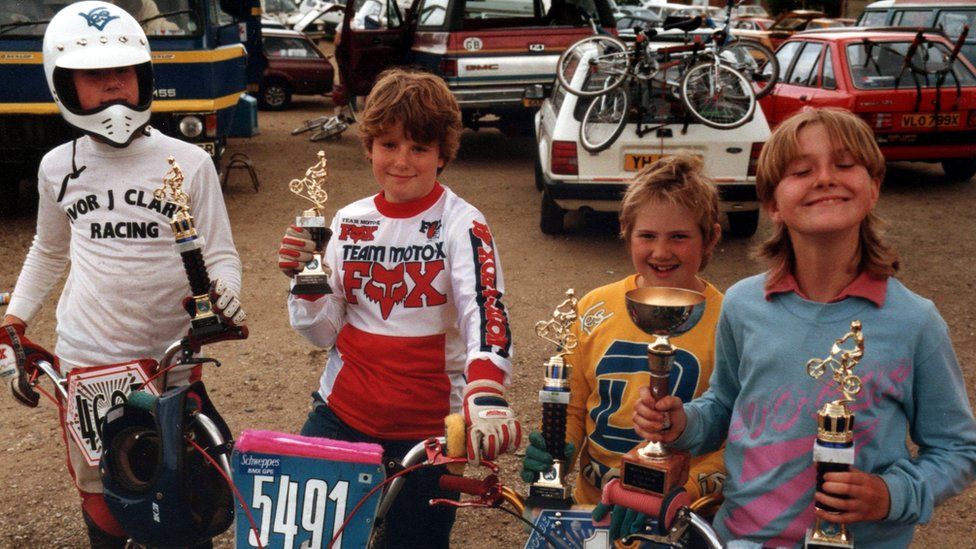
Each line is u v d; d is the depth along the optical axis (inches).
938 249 338.0
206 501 88.0
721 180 306.7
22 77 325.1
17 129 329.1
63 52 106.0
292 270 88.0
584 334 99.7
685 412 78.0
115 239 110.7
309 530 77.9
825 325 73.9
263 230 361.4
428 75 98.3
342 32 563.2
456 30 476.1
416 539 104.4
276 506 78.2
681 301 70.9
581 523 76.0
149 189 110.2
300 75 728.3
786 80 461.4
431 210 98.9
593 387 99.2
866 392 71.2
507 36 470.0
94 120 106.7
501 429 75.8
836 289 74.9
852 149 71.0
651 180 96.7
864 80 416.2
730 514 78.1
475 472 171.9
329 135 574.9
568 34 474.9
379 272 99.5
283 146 560.1
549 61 473.4
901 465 70.7
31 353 111.1
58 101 109.0
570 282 297.7
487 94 471.8
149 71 111.3
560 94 352.5
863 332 72.5
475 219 97.7
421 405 100.0
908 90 410.6
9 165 344.8
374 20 590.9
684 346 95.7
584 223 375.2
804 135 72.3
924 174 484.4
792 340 74.7
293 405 204.5
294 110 730.2
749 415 76.9
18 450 183.5
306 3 1145.4
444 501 79.1
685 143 305.7
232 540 149.6
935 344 72.2
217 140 349.7
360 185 448.5
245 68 411.5
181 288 112.3
